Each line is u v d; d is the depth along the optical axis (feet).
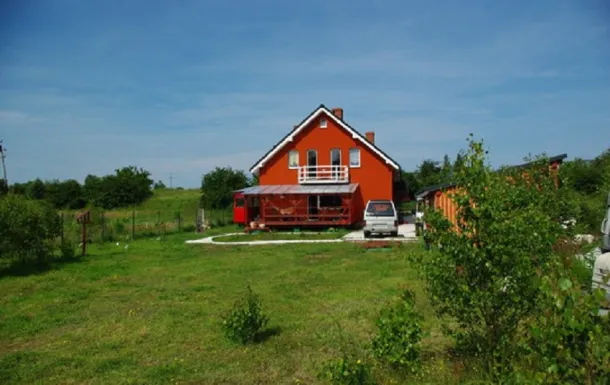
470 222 19.35
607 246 24.57
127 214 159.94
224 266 56.24
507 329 18.26
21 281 49.42
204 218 124.77
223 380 21.84
